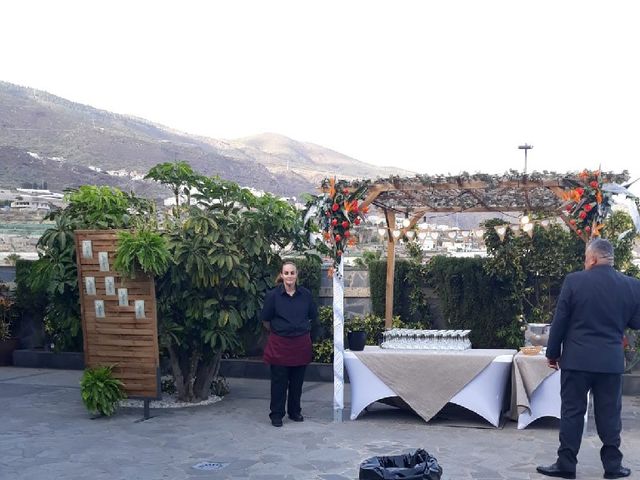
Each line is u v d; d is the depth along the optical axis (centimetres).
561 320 535
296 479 538
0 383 980
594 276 533
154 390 738
